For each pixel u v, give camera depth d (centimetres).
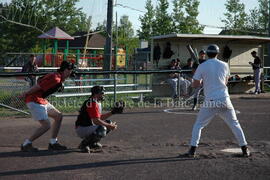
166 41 1780
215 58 712
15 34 3722
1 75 1088
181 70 1502
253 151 771
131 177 588
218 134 956
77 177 586
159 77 1714
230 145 830
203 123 711
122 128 1029
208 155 723
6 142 851
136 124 1092
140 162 674
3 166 644
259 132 990
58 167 639
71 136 920
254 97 1820
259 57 2048
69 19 4044
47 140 876
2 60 2892
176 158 703
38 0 3728
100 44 4166
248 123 1122
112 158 702
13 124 1073
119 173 607
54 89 750
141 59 1952
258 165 659
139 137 918
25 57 2192
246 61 2030
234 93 1964
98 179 577
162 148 799
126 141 872
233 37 1845
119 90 1669
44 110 745
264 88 2178
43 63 2244
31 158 699
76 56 2264
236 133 713
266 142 867
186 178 586
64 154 732
